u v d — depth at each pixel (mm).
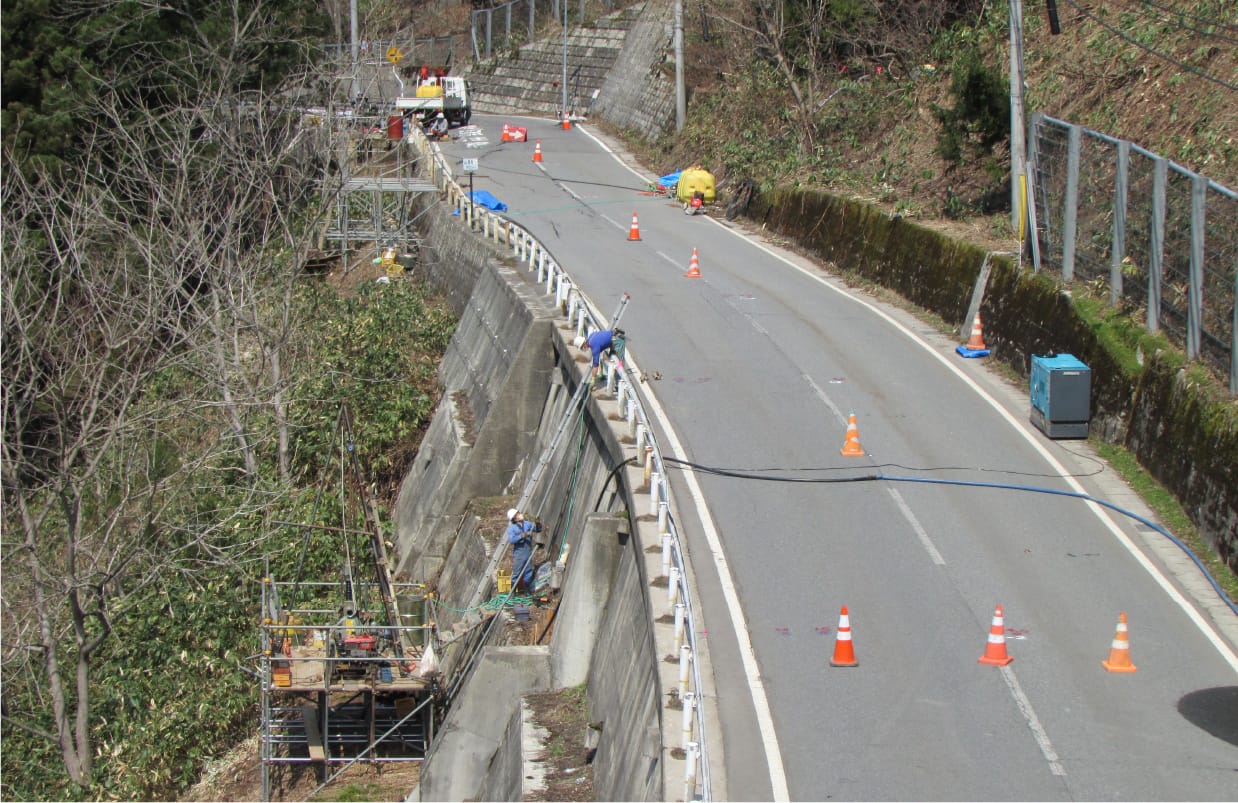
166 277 24391
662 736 10969
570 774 14414
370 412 27438
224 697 19594
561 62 60469
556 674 16359
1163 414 16547
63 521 22125
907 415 18984
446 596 22172
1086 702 11555
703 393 19844
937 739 10961
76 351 23312
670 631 12586
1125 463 17125
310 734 18578
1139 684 11867
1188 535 15219
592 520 15992
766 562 14273
